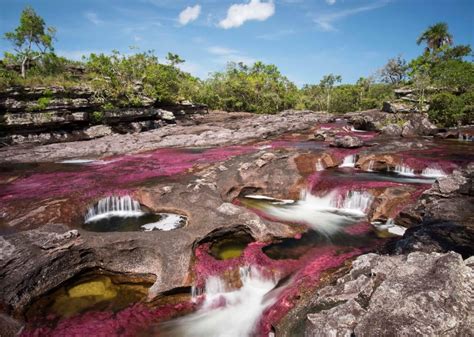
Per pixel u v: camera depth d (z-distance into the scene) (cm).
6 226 1412
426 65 6000
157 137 3997
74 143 3616
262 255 1256
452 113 4444
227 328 955
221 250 1315
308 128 4916
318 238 1438
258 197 1956
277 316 925
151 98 5225
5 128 3494
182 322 983
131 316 1003
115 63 5016
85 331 938
